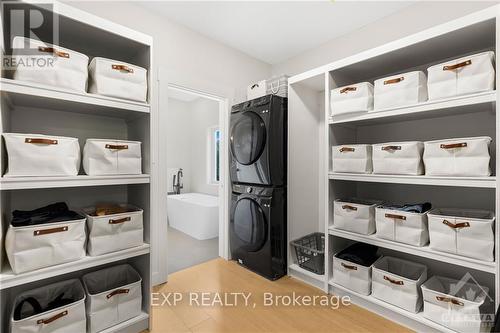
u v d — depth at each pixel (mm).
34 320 1180
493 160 1617
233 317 1684
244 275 2328
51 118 1607
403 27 2109
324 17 2238
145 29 2113
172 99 5117
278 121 2289
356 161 1819
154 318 1668
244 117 2451
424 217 1555
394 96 1638
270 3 2064
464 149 1360
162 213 2203
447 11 1882
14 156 1153
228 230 2762
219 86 2650
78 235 1315
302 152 2428
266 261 2248
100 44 1587
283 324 1611
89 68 1478
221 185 2822
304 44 2719
